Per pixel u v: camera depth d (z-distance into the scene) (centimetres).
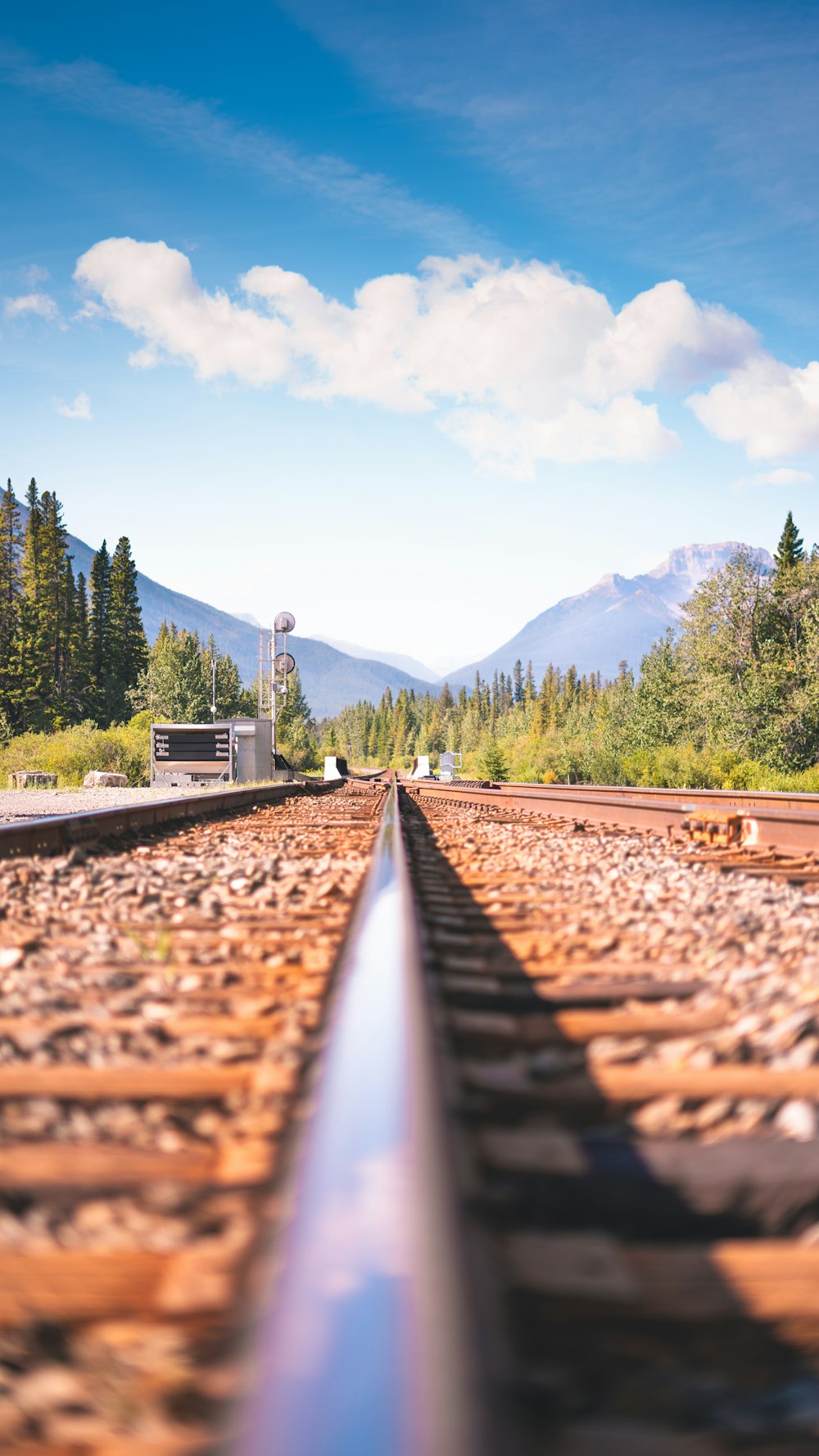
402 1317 79
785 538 6469
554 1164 163
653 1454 95
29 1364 114
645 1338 121
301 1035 241
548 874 627
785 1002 278
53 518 10331
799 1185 157
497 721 19812
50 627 10006
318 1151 119
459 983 303
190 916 462
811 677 4678
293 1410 68
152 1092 205
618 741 6156
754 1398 110
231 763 3097
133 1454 94
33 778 3247
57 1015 278
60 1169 162
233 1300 119
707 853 757
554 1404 106
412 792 2731
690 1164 164
